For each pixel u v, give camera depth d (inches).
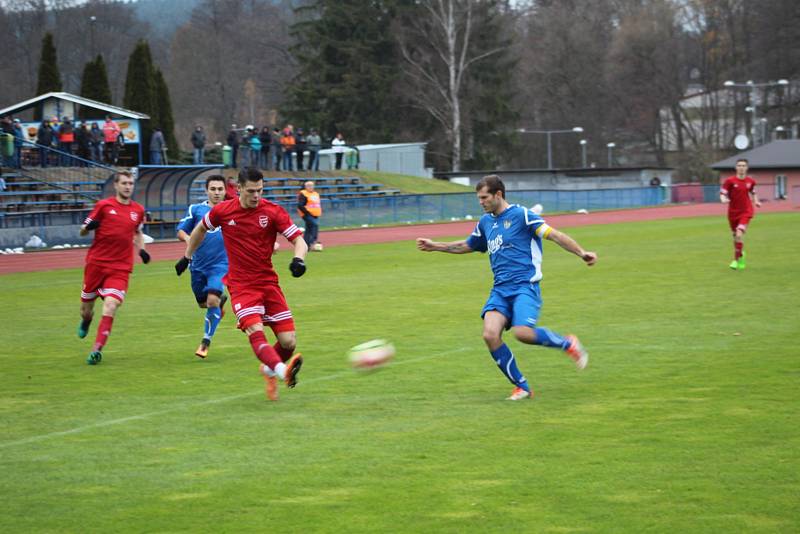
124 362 628.7
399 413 465.4
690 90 5634.8
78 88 5457.7
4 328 794.8
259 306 508.1
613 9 5920.3
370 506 328.5
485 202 498.9
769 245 1550.2
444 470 367.6
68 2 5457.7
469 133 4347.9
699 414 446.3
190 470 374.6
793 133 4970.5
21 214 1942.7
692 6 5541.3
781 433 407.5
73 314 885.8
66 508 332.8
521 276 494.6
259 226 502.3
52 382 559.5
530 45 5575.8
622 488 340.8
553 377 548.1
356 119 4276.6
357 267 1336.1
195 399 508.1
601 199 3422.7
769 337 665.6
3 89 5039.4
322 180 2970.0
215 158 3481.8
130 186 648.4
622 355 612.1
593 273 1157.7
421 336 713.0
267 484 355.3
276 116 5137.8
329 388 530.3
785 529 298.8
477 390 518.6
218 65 5703.7
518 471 363.6
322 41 4347.9
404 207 2758.4
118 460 390.6
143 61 3006.9
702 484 342.6
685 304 849.5
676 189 3927.2
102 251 642.8
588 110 5403.5
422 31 4175.7
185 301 973.2
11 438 429.1
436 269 1293.1
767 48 4958.2
